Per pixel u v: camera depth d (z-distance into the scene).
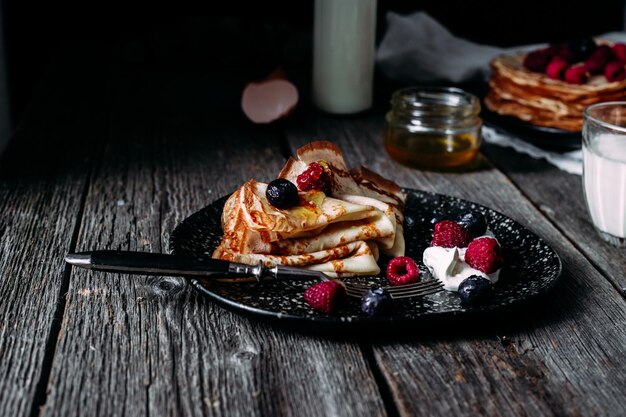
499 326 0.74
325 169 0.81
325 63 1.14
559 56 1.06
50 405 0.67
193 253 0.79
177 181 0.97
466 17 1.54
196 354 0.71
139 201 0.92
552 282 0.75
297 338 0.72
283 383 0.69
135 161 1.01
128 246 0.85
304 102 1.20
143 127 1.10
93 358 0.70
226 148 1.06
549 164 1.04
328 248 0.78
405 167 1.03
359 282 0.77
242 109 1.11
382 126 1.14
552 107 1.02
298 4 1.52
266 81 1.11
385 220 0.79
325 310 0.72
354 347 0.72
